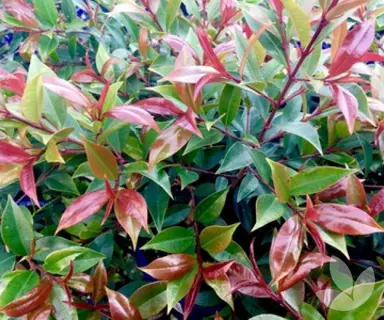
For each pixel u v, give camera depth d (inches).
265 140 40.1
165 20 46.4
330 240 29.7
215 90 39.4
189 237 35.4
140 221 31.5
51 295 31.4
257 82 33.7
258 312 39.3
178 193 44.5
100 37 58.2
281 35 33.5
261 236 44.9
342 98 30.8
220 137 37.4
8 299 29.7
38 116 32.7
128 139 38.2
